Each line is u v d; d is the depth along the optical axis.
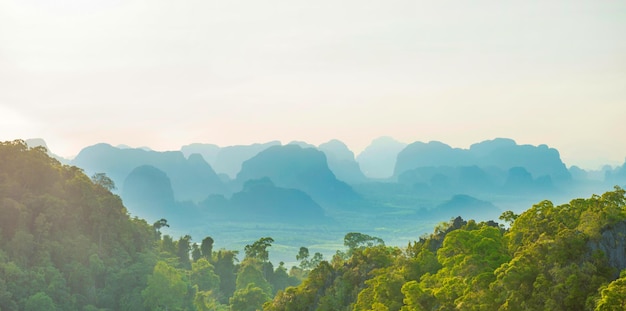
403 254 142.25
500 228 128.88
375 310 104.56
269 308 147.75
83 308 194.62
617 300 66.44
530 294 80.12
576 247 79.75
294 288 148.62
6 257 192.25
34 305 179.25
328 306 133.62
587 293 75.00
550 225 90.31
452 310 89.75
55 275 195.50
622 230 80.75
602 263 78.19
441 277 103.25
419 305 97.62
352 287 135.62
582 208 89.12
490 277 87.75
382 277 113.94
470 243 104.56
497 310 82.31
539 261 81.75
